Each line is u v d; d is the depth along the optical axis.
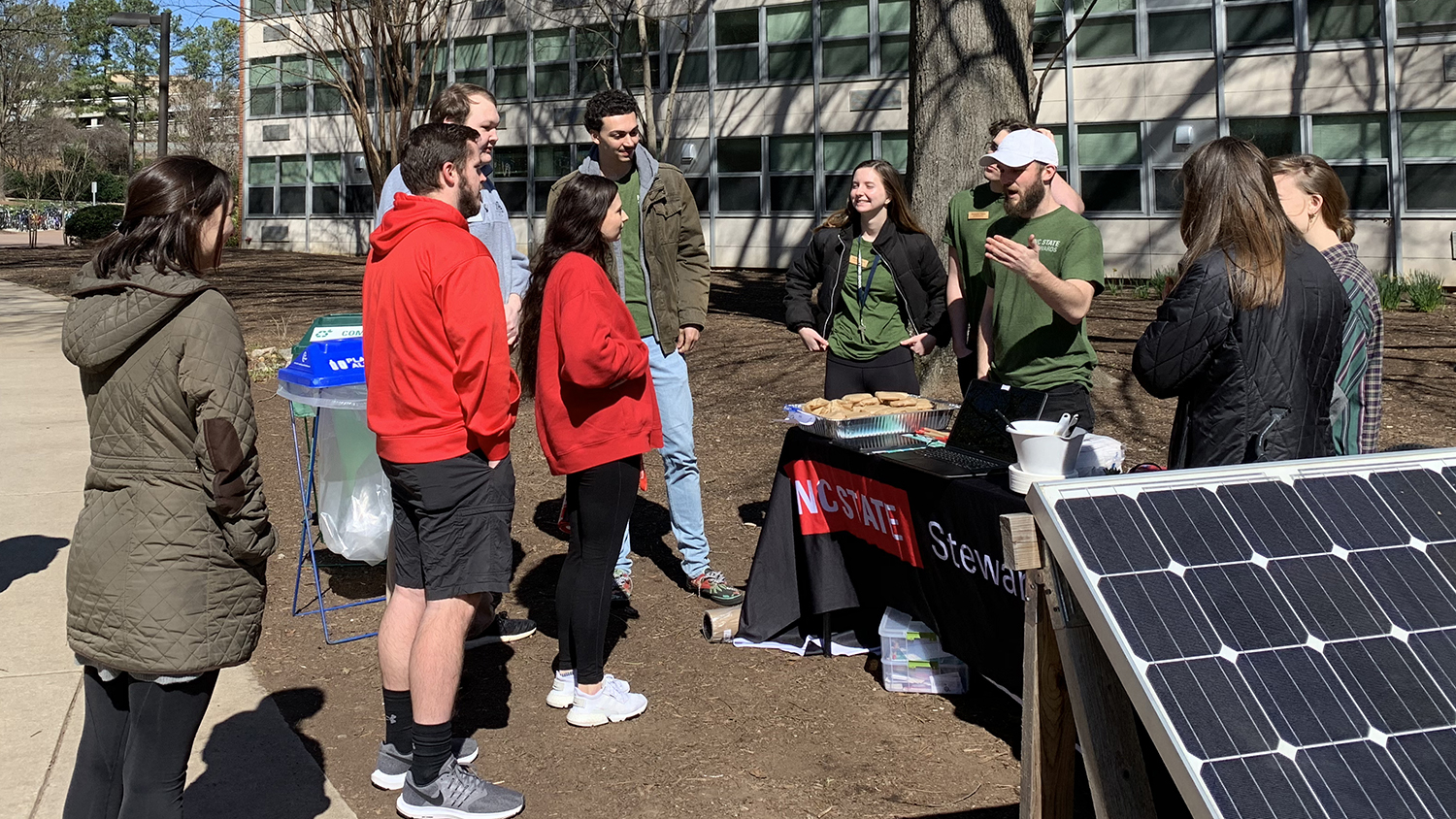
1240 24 19.28
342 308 16.56
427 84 28.78
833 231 5.04
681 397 4.76
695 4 24.61
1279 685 1.92
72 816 2.48
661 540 5.78
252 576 2.48
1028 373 3.98
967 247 4.38
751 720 3.70
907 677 3.90
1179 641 1.95
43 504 6.30
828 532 4.14
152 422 2.35
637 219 4.61
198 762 3.41
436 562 2.99
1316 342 2.89
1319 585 2.09
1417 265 18.17
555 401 3.56
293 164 33.66
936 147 8.36
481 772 3.35
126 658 2.33
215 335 2.33
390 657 3.19
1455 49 17.59
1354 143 18.61
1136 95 20.22
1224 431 2.88
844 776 3.31
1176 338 2.86
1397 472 2.34
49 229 50.59
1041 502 2.14
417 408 2.92
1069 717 2.49
